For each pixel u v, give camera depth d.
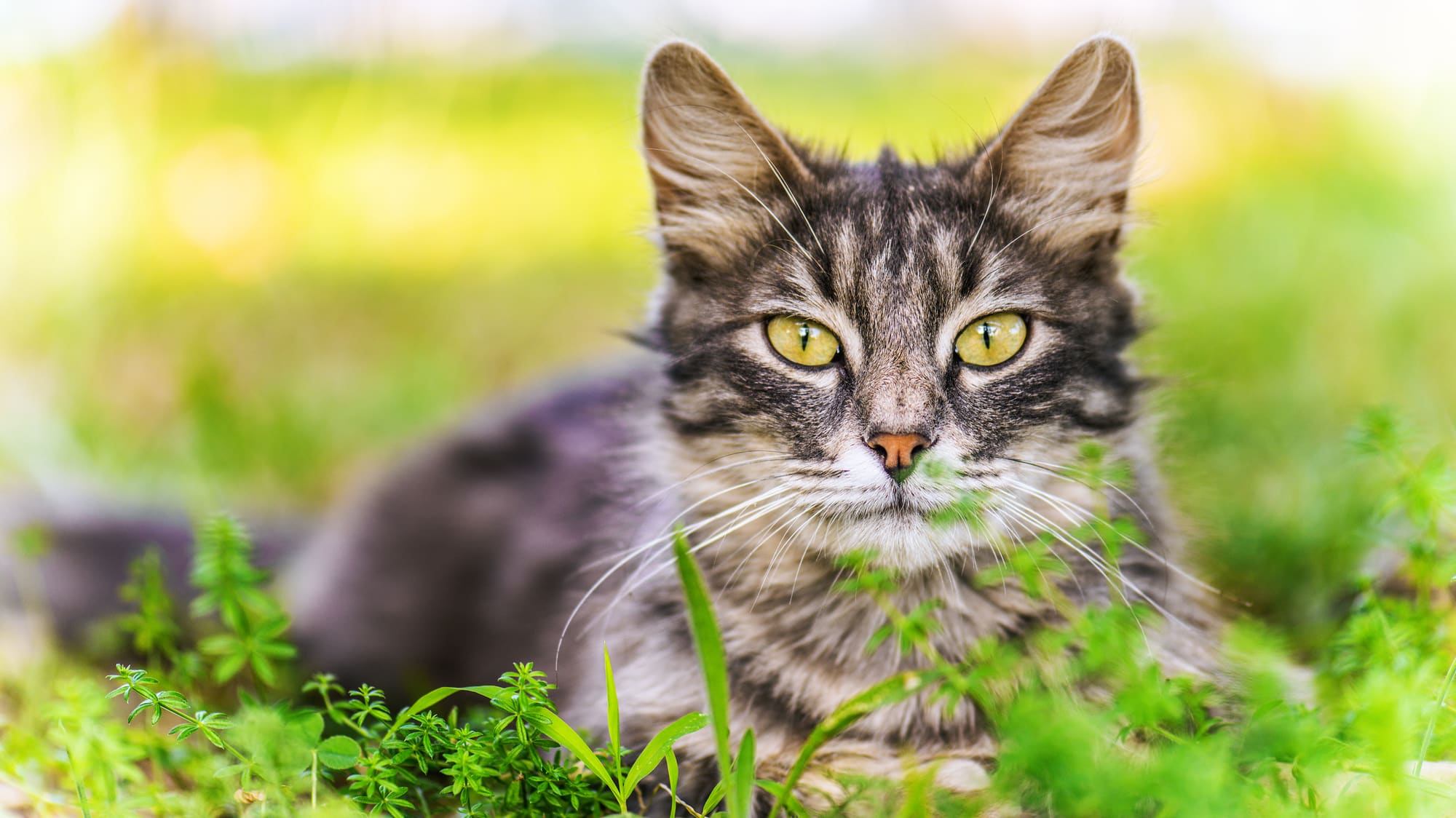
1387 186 7.40
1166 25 9.38
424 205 9.30
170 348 7.18
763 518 3.25
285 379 7.04
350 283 8.34
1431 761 2.55
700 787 3.00
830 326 3.18
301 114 9.46
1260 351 5.91
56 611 4.46
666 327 3.51
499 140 10.52
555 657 3.75
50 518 4.91
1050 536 2.95
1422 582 2.94
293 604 4.78
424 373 7.05
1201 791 2.14
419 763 2.64
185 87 8.77
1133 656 2.62
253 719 2.56
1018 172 3.35
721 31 11.88
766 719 3.09
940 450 3.04
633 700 3.17
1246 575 4.19
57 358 6.82
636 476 3.71
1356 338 5.80
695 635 2.37
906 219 3.25
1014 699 2.93
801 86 11.70
